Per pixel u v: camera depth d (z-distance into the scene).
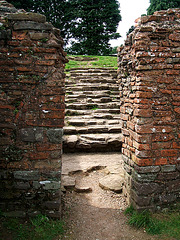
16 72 3.04
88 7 22.88
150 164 3.33
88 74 11.48
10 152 3.10
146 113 3.27
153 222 3.14
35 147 3.12
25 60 3.04
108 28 22.56
